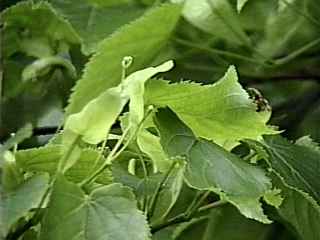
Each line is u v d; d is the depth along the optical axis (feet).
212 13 2.76
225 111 1.87
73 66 2.79
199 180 1.82
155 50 2.46
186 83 1.82
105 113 1.73
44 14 2.79
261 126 1.88
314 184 2.12
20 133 1.83
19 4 2.76
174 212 2.32
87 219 1.72
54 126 2.76
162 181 1.91
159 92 1.82
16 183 1.77
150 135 1.89
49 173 1.82
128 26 2.33
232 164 1.86
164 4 2.37
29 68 2.78
